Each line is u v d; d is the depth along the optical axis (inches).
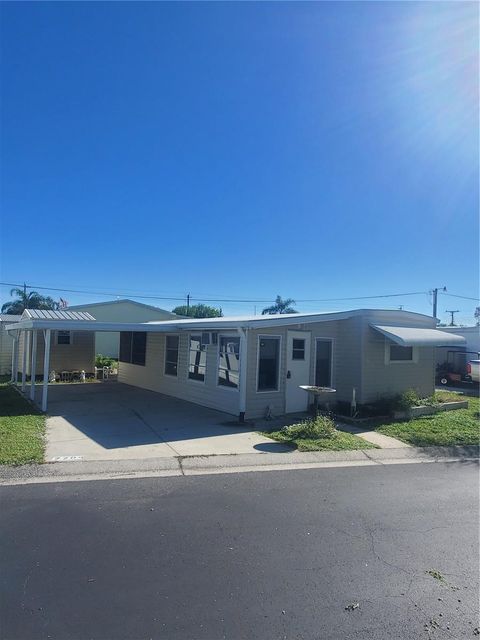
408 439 385.4
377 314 527.5
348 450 342.3
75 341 856.3
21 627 122.9
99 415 450.6
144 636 120.3
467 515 212.1
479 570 159.0
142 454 308.5
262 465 297.4
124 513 205.6
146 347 679.7
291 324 462.9
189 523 195.6
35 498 223.5
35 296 1784.0
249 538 181.5
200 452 319.0
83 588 142.3
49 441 337.1
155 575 151.2
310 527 193.9
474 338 949.2
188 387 552.1
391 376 539.5
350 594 142.2
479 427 437.1
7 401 523.8
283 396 471.5
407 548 175.3
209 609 132.7
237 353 460.8
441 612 133.8
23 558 161.0
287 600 138.1
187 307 2311.8
